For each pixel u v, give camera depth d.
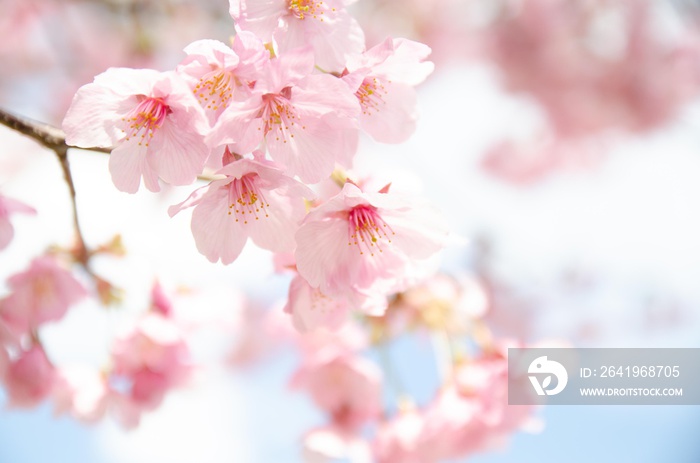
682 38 0.63
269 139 0.37
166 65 0.71
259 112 0.37
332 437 0.48
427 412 0.47
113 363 0.47
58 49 0.72
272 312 0.52
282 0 0.38
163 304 0.47
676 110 0.65
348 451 0.48
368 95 0.39
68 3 0.70
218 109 0.37
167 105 0.38
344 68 0.38
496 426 0.47
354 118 0.37
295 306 0.40
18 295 0.45
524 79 0.67
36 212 0.42
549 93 0.67
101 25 0.72
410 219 0.39
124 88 0.38
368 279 0.39
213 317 0.48
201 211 0.38
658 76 0.64
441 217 0.39
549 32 0.65
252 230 0.39
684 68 0.63
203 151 0.37
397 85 0.39
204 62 0.37
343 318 0.41
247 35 0.36
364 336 0.50
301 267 0.38
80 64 0.73
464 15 0.72
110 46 0.73
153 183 0.38
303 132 0.37
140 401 0.47
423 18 0.73
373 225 0.39
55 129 0.39
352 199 0.39
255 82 0.37
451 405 0.46
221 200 0.38
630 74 0.64
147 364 0.47
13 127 0.39
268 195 0.38
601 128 0.69
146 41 0.68
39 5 0.72
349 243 0.39
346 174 0.39
